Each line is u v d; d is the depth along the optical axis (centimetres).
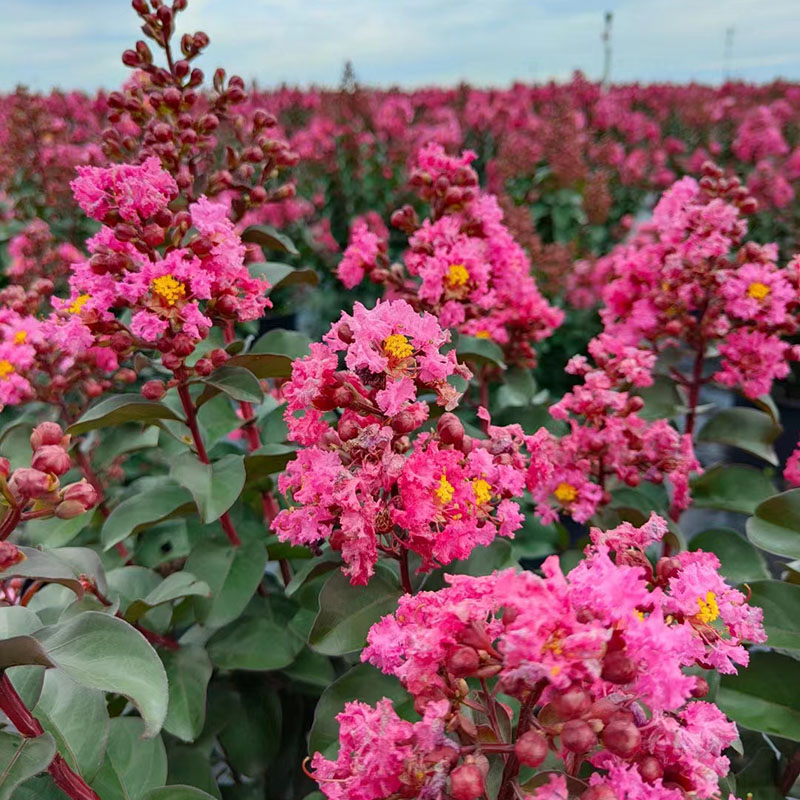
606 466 43
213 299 37
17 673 28
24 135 94
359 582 29
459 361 47
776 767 36
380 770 21
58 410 50
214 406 48
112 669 25
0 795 24
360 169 149
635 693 21
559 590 19
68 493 25
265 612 42
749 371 47
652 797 20
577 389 41
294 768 43
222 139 84
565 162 133
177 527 50
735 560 44
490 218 48
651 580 26
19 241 67
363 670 31
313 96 218
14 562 24
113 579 42
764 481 50
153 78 47
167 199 36
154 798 30
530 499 50
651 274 51
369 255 50
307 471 28
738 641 24
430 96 252
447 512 27
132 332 37
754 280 45
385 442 26
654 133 216
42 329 40
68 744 29
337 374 28
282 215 127
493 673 20
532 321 54
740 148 167
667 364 52
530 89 274
